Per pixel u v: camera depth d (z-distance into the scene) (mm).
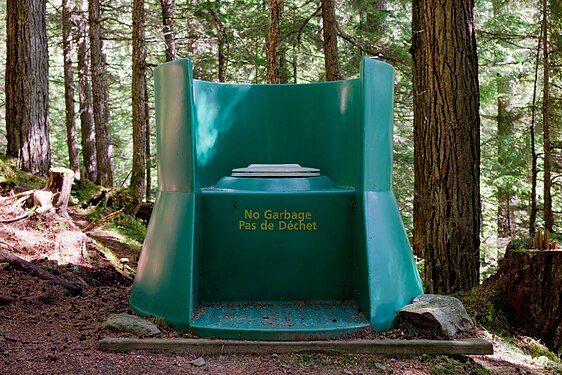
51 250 6293
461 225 6043
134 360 3279
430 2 6176
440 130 6121
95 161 19719
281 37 14258
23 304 4324
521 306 4602
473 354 3555
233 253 4199
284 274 4227
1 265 5059
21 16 10633
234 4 17547
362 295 3975
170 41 15945
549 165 10242
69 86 18234
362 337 3656
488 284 4953
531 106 11141
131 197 12211
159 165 4336
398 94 13555
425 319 3746
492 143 13359
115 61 26141
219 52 17531
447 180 6082
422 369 3311
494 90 14773
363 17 14562
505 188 12977
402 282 4086
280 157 4961
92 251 6910
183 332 3703
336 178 4777
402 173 14258
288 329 3578
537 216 13273
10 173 8148
